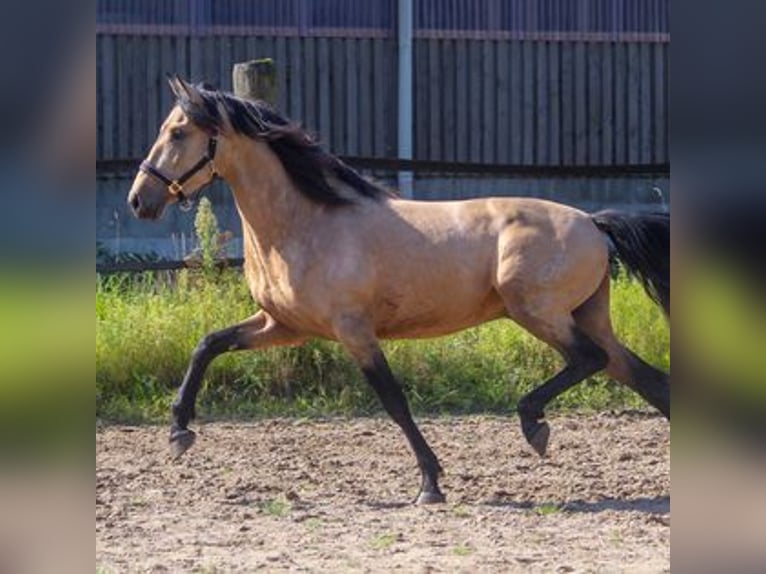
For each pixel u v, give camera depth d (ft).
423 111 83.71
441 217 43.16
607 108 86.43
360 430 52.80
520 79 85.10
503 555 35.32
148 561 34.65
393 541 36.86
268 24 81.92
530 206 43.39
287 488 43.88
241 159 42.55
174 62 80.74
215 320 56.85
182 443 44.11
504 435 51.93
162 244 78.69
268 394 56.24
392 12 83.15
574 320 43.80
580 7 85.87
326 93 82.43
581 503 41.78
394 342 57.06
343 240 42.27
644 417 55.31
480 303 43.21
